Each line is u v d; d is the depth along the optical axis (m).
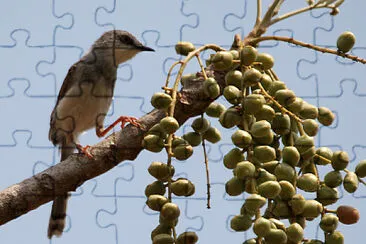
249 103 6.56
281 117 6.75
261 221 5.86
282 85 7.03
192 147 6.96
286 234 6.04
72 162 7.96
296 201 6.19
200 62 7.29
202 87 7.73
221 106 7.58
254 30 8.07
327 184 6.50
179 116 7.80
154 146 6.87
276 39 7.75
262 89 6.80
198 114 7.84
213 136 7.29
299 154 6.48
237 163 6.46
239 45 7.77
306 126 6.74
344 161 6.55
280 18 8.20
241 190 6.30
